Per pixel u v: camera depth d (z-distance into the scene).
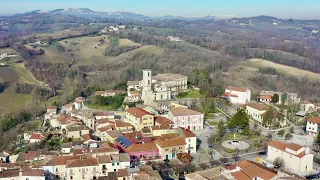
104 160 158.50
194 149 191.62
